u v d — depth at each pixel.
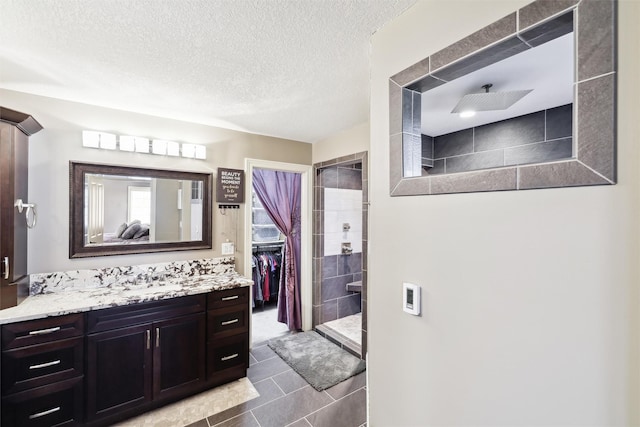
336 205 3.58
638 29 0.62
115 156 2.26
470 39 0.93
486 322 0.90
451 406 1.00
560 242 0.75
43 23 1.24
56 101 2.06
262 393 2.19
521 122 2.27
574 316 0.72
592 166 0.68
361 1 1.11
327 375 2.42
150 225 2.40
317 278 3.41
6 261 1.69
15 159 1.73
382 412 1.26
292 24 1.26
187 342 2.08
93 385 1.76
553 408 0.76
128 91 1.95
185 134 2.56
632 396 0.64
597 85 0.67
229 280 2.44
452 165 2.75
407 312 1.13
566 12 0.73
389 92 1.22
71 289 2.08
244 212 2.88
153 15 1.19
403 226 1.16
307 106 2.24
